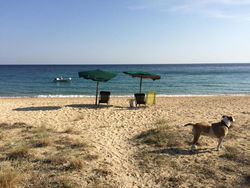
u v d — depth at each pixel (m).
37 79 40.03
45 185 4.04
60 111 11.40
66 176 4.42
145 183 4.28
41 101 15.72
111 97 19.53
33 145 6.13
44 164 4.93
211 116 10.23
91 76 11.11
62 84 32.06
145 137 7.02
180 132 7.43
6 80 37.81
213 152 5.72
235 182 4.20
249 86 29.80
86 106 13.03
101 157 5.46
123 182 4.30
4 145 6.12
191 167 4.88
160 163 5.10
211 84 32.72
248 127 7.95
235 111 11.40
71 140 6.67
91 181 4.27
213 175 4.49
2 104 13.46
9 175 4.13
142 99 12.80
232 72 68.81
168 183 4.25
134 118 9.92
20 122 8.88
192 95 22.02
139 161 5.26
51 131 7.66
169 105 13.72
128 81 37.78
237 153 5.54
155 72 71.19
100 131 7.81
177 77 47.50
